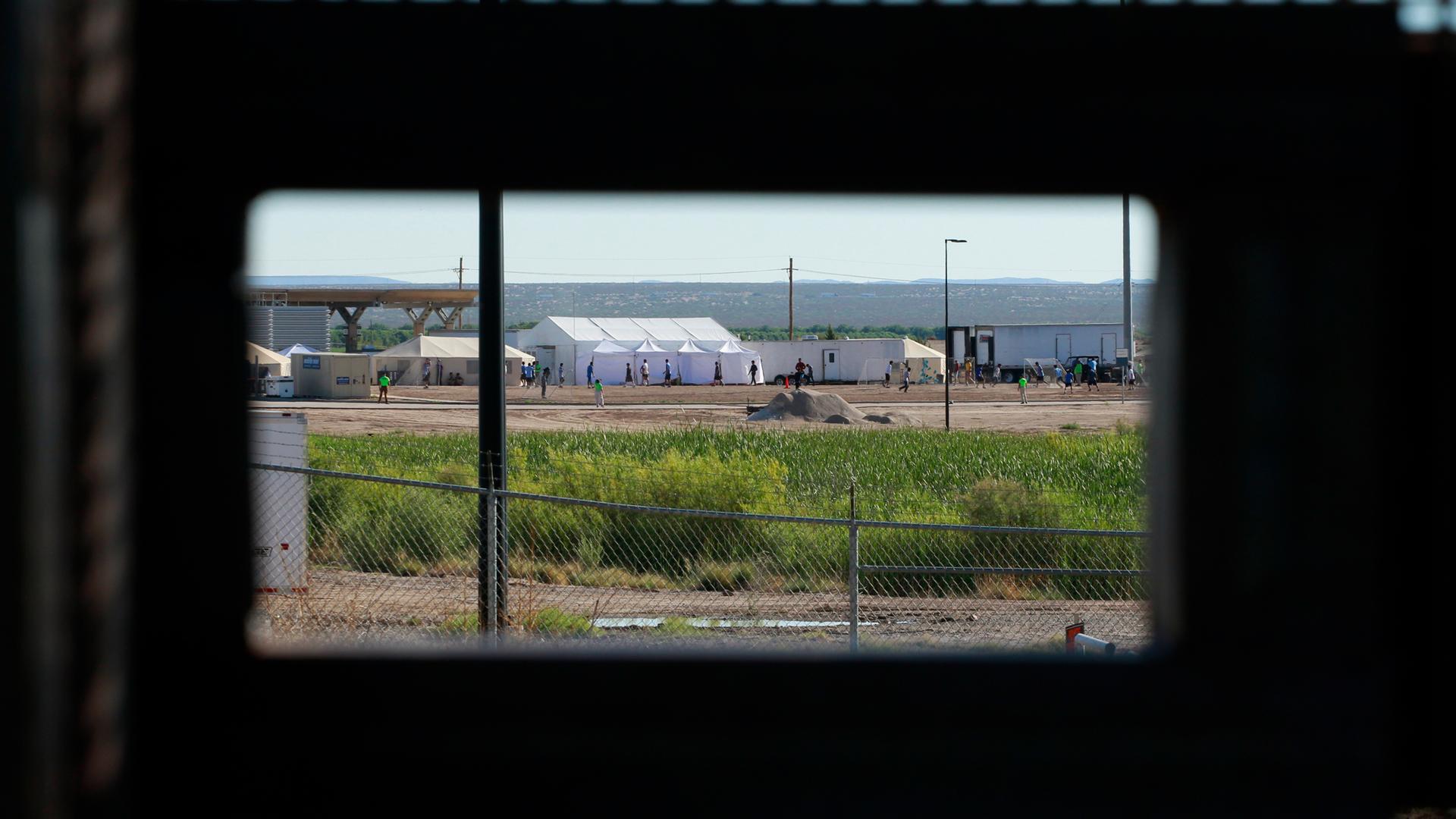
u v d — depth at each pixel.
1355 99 9.12
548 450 87.31
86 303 7.79
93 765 7.89
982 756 9.55
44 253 7.05
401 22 9.12
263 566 40.19
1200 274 9.38
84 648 7.79
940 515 55.91
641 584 45.53
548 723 9.59
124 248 8.52
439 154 9.16
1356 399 9.18
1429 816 14.05
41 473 7.00
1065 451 94.62
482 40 9.16
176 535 9.22
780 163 9.26
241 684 9.47
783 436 105.50
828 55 9.20
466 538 49.06
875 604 43.22
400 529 48.62
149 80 8.88
